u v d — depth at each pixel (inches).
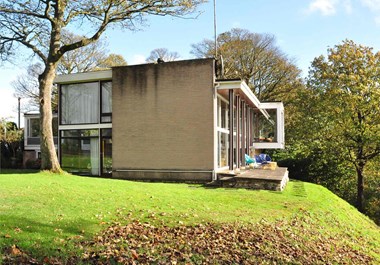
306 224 450.0
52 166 638.5
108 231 313.4
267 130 1270.9
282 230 394.3
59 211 361.4
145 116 794.8
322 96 1205.1
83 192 471.2
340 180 1216.2
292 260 317.1
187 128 765.3
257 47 1744.6
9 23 684.7
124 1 657.6
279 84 1755.7
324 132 1187.3
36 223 310.2
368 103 1095.0
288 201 555.2
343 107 1138.0
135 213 386.0
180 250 290.0
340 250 403.5
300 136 1288.1
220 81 753.6
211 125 751.1
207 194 551.8
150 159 787.4
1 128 1408.7
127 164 803.4
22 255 237.3
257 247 326.0
